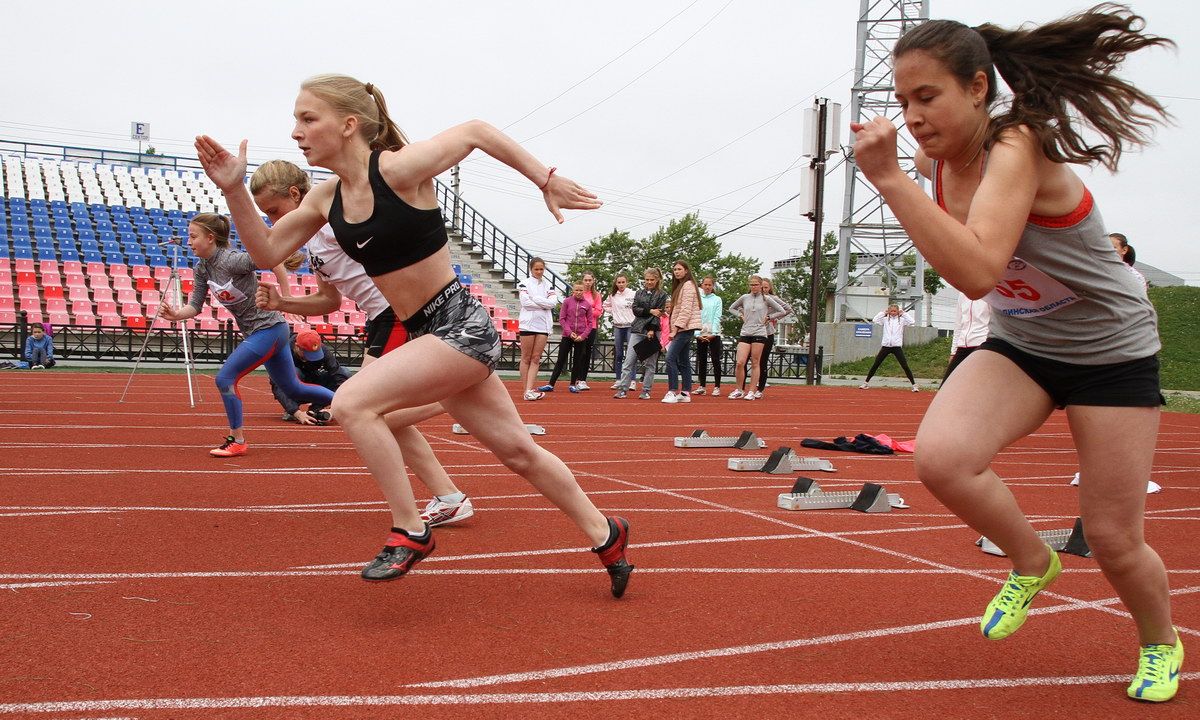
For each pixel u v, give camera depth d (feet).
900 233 98.22
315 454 22.43
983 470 8.04
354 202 9.96
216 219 20.59
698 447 26.66
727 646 9.50
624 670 8.70
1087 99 7.50
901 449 26.99
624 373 46.16
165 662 8.54
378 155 9.86
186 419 29.35
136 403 34.04
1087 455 8.09
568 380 60.75
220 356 59.31
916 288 99.96
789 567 12.96
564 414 35.83
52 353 53.16
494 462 22.18
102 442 23.30
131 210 86.69
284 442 24.54
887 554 13.93
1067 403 8.20
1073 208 7.48
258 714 7.43
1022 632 10.34
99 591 10.68
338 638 9.37
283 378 22.29
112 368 53.11
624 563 11.01
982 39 7.52
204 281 21.09
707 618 10.44
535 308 40.93
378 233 9.85
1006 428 8.10
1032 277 7.77
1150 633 8.53
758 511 17.08
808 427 34.58
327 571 11.91
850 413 41.52
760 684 8.48
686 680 8.51
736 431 32.07
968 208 8.00
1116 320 7.82
